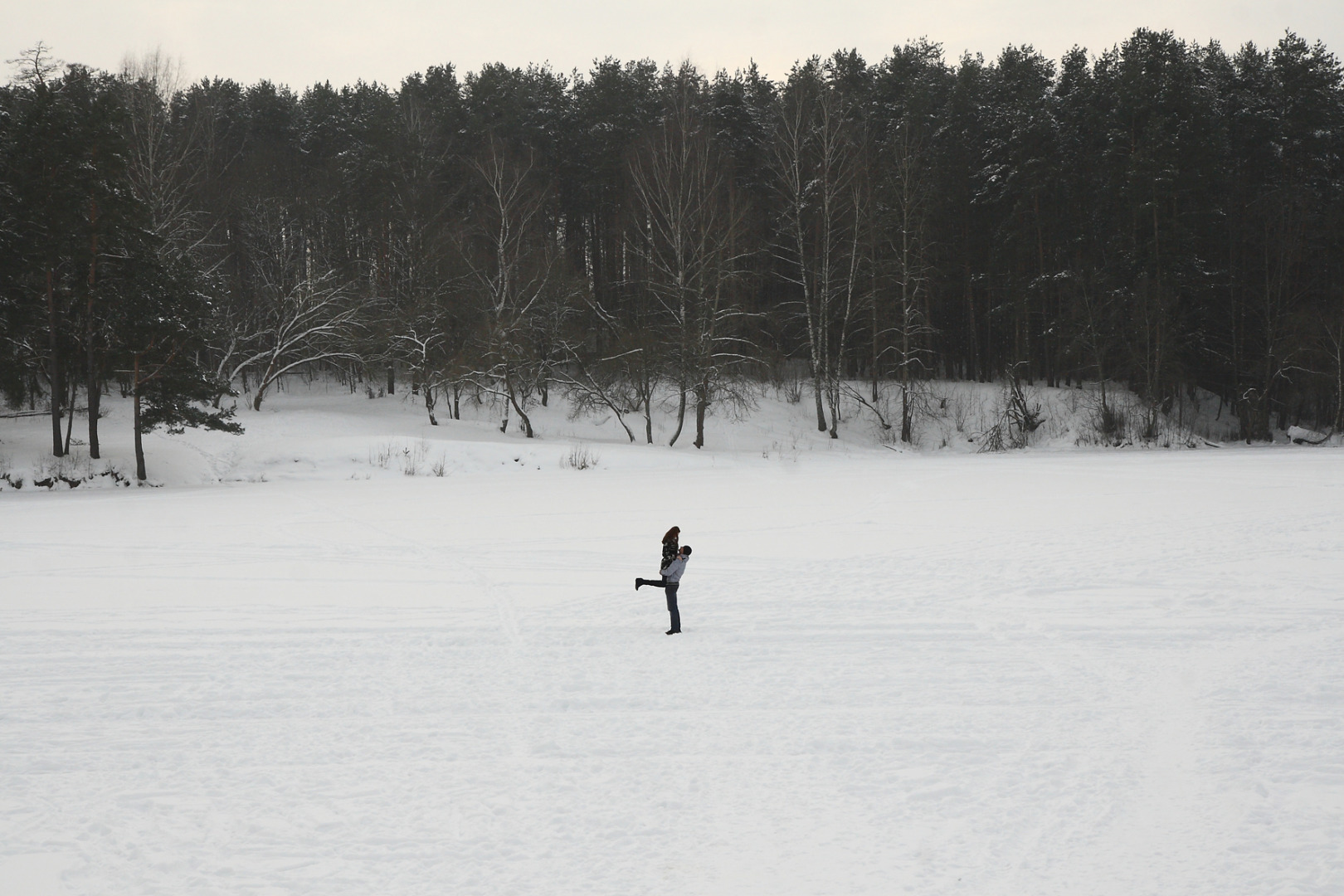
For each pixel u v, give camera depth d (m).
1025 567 16.94
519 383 53.97
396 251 57.50
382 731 9.05
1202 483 31.16
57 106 40.75
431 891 6.05
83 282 40.56
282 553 20.61
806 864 6.30
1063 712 9.16
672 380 52.09
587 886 6.07
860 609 14.12
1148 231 55.78
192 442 46.09
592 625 13.62
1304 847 6.36
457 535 23.12
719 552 19.77
